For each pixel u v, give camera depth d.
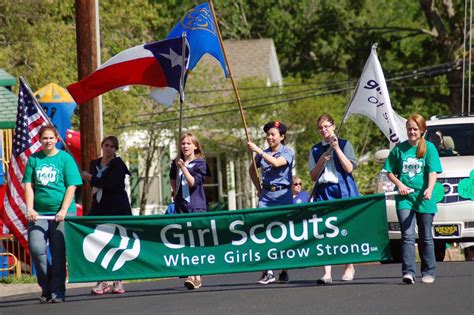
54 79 82.75
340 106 117.69
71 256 34.22
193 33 37.53
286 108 104.31
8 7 83.44
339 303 30.16
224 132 100.12
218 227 34.53
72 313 31.33
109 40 92.31
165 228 34.50
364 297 31.06
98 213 36.69
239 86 107.94
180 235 34.53
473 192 44.12
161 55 36.72
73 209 34.62
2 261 48.94
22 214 43.38
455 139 47.88
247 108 99.50
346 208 34.44
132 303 32.97
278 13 150.25
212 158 106.38
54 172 33.78
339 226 34.44
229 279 40.06
